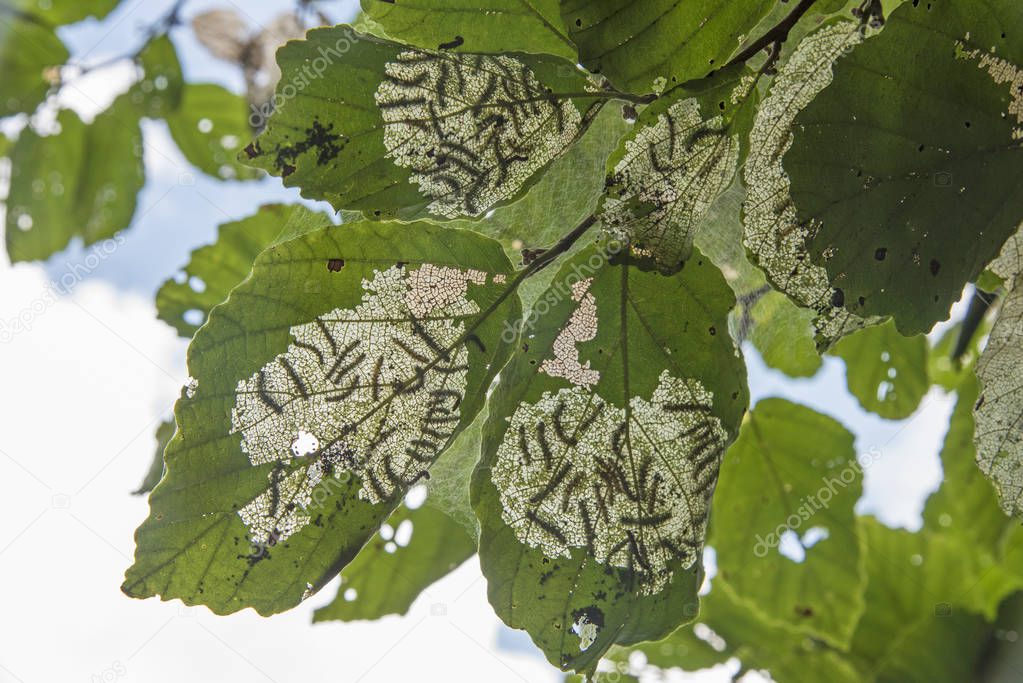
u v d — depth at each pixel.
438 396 0.43
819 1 0.43
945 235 0.43
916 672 0.64
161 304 0.55
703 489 0.44
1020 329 0.44
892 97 0.42
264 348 0.43
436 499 0.48
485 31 0.43
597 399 0.44
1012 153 0.43
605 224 0.43
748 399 0.44
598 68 0.43
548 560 0.44
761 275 0.47
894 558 0.67
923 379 0.57
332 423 0.43
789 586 0.57
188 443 0.42
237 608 0.43
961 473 0.57
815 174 0.42
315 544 0.43
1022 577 0.60
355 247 0.43
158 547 0.42
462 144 0.43
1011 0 0.42
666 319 0.44
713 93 0.42
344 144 0.43
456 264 0.43
